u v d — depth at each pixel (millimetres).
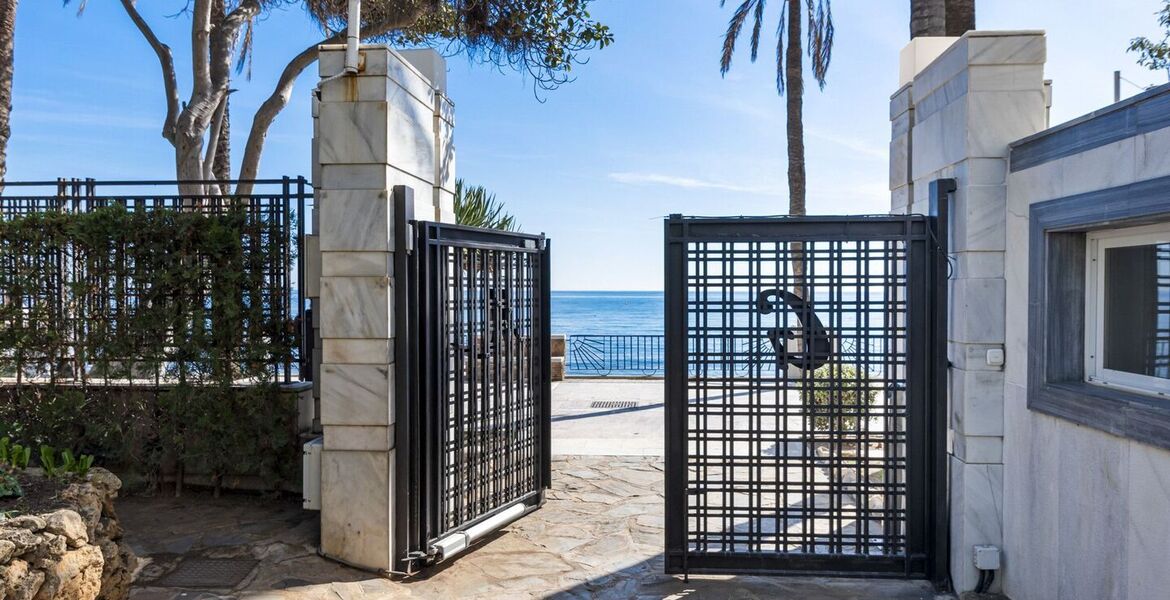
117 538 3836
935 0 7219
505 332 5402
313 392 5449
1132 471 2818
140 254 5570
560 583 4328
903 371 4941
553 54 9898
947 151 4172
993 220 3857
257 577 4188
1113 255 3250
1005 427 3871
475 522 4988
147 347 5621
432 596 4117
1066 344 3395
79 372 5836
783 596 4121
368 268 4332
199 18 9398
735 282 4250
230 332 5512
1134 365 3104
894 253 4203
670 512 4352
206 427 5566
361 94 4316
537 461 5824
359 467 4406
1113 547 2943
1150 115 2678
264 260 5570
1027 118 3812
